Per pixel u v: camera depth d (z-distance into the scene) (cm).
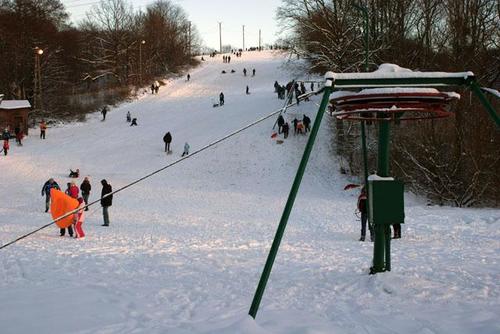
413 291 737
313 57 4200
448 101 751
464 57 3331
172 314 643
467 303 668
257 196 3116
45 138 4894
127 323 588
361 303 688
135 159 3994
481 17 3338
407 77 628
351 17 3947
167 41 9800
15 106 5062
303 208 2616
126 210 2494
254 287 830
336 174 3741
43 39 6938
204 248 1377
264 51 12669
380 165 836
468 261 1026
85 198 2548
